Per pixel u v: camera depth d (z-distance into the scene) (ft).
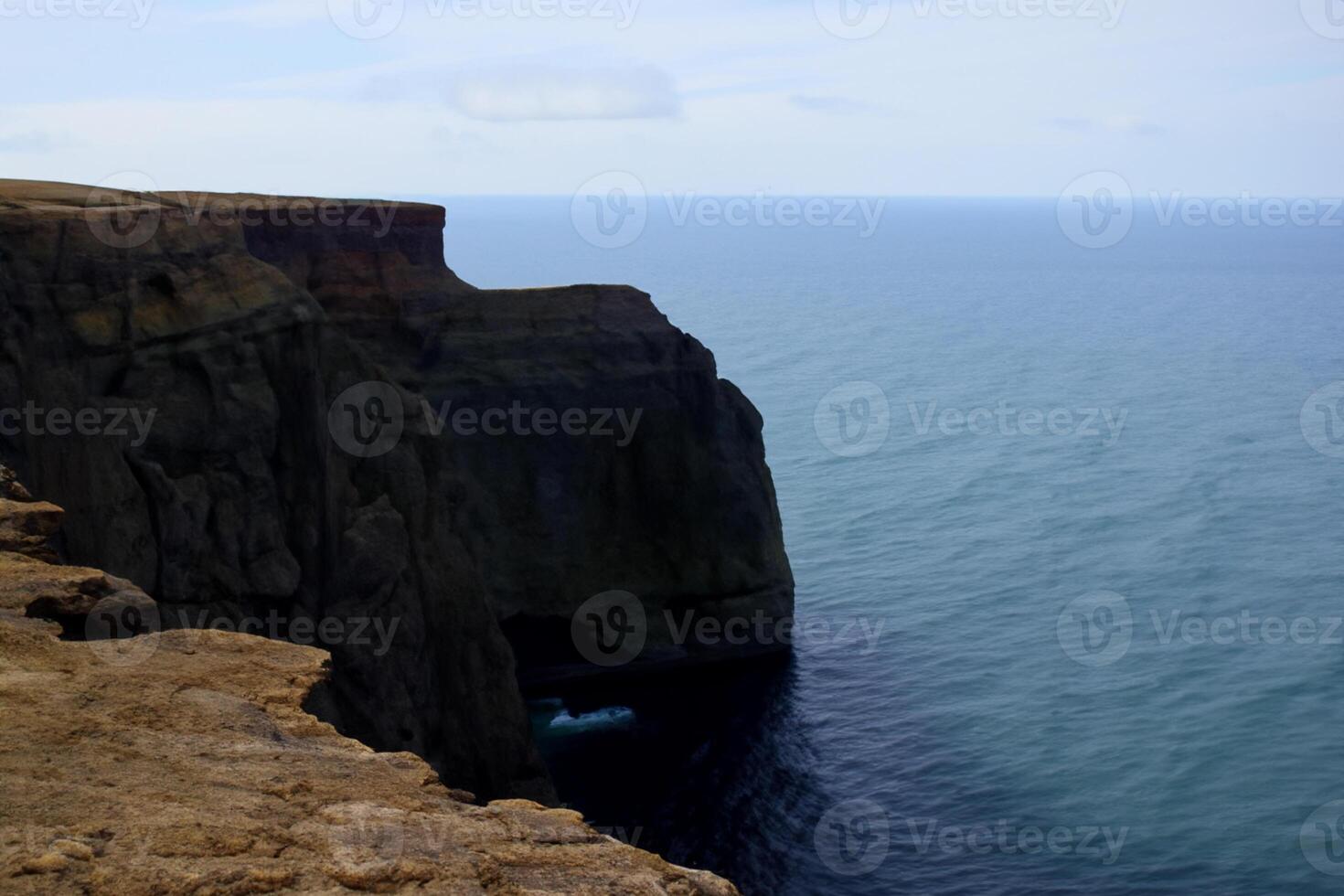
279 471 134.21
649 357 197.98
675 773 155.43
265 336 133.69
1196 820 137.90
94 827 27.81
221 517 127.54
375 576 136.87
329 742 35.53
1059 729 164.04
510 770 144.25
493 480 189.98
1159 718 166.61
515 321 192.75
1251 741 158.40
